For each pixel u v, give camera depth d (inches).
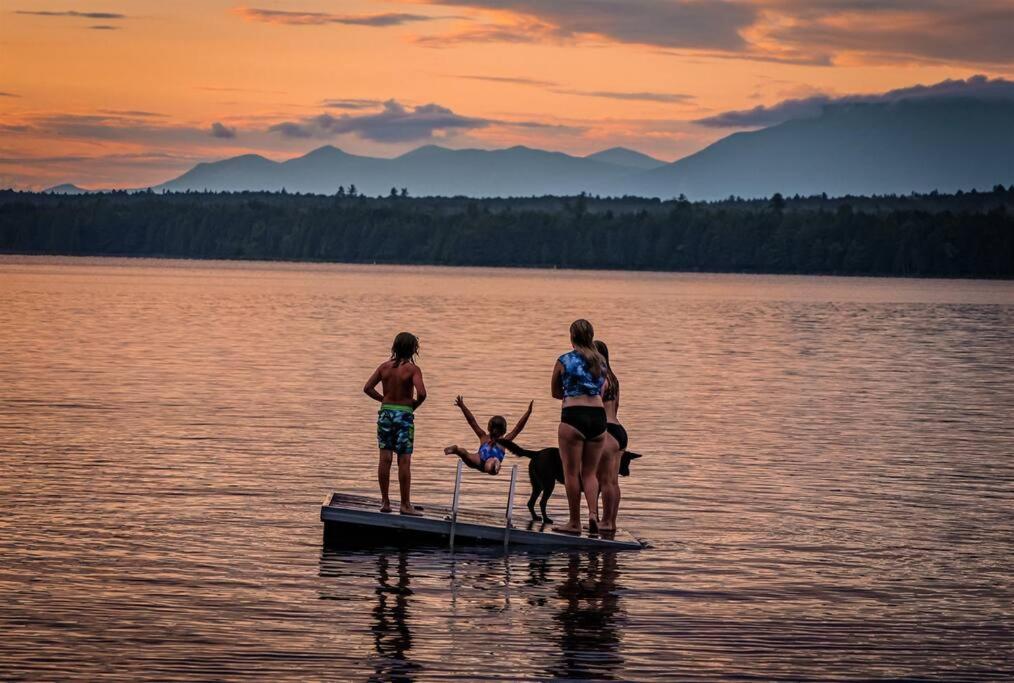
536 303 3622.0
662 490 685.3
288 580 474.9
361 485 676.7
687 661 391.2
